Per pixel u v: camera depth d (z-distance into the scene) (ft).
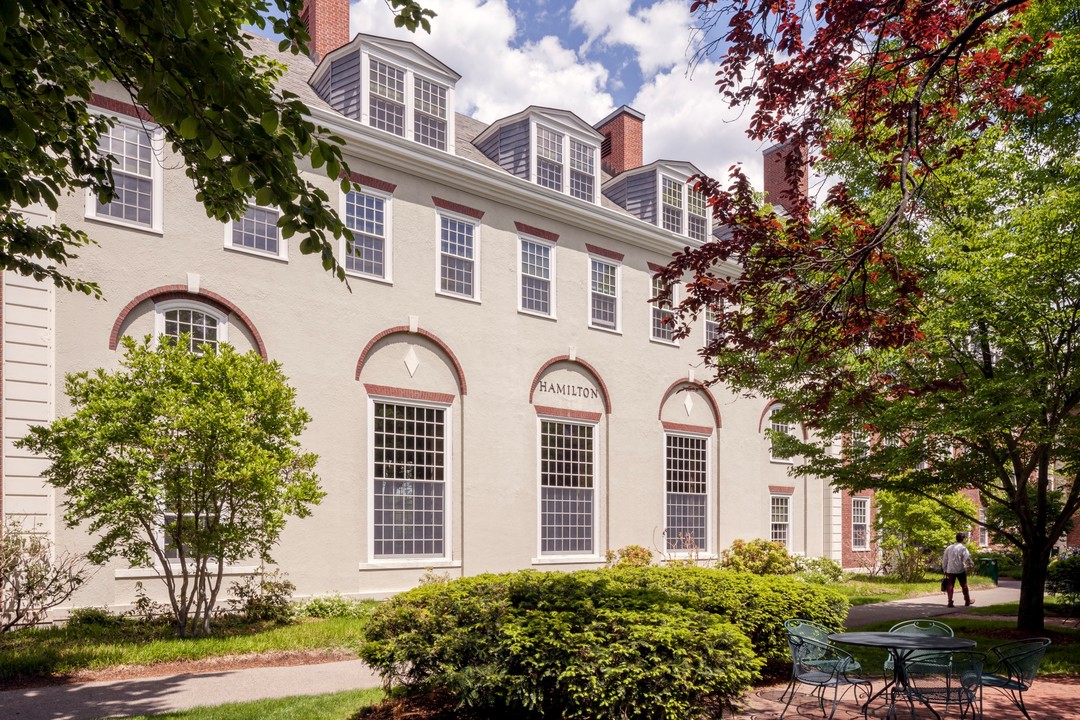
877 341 26.55
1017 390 39.22
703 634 23.54
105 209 46.03
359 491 55.11
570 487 69.56
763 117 26.63
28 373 41.91
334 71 60.18
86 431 36.24
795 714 28.19
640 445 75.56
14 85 19.79
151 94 15.69
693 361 82.02
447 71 63.36
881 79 26.00
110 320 45.34
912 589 78.74
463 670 24.41
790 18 23.88
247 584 46.88
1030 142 44.01
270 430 40.32
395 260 58.70
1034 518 55.42
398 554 57.36
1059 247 36.68
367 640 27.27
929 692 26.96
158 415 38.01
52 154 43.27
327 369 54.24
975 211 42.27
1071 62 37.37
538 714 25.09
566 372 70.28
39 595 39.27
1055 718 28.17
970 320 38.22
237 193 23.63
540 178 69.92
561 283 70.44
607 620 23.80
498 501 63.57
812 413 35.68
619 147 92.27
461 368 61.93
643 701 22.80
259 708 27.17
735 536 84.17
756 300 28.45
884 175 27.12
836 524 96.89
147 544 38.96
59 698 28.76
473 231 64.34
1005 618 55.77
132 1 14.33
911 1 23.77
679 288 80.79
